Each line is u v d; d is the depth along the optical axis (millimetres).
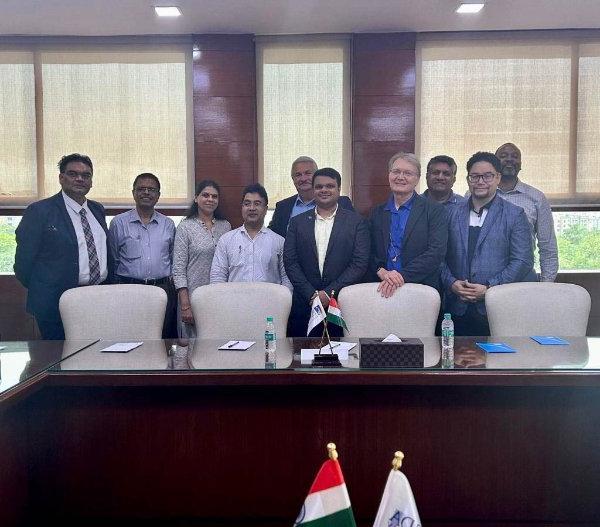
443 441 2281
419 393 2270
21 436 2186
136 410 2283
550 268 4512
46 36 5430
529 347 2678
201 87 5402
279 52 5480
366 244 3893
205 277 4453
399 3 4668
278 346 2754
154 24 5117
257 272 4148
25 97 5516
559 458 2268
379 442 2283
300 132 5508
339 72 5480
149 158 5547
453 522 2297
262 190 4191
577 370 2217
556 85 5406
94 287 3213
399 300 3213
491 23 5148
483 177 3871
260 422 2285
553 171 5449
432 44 5422
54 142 5547
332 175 3871
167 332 4527
